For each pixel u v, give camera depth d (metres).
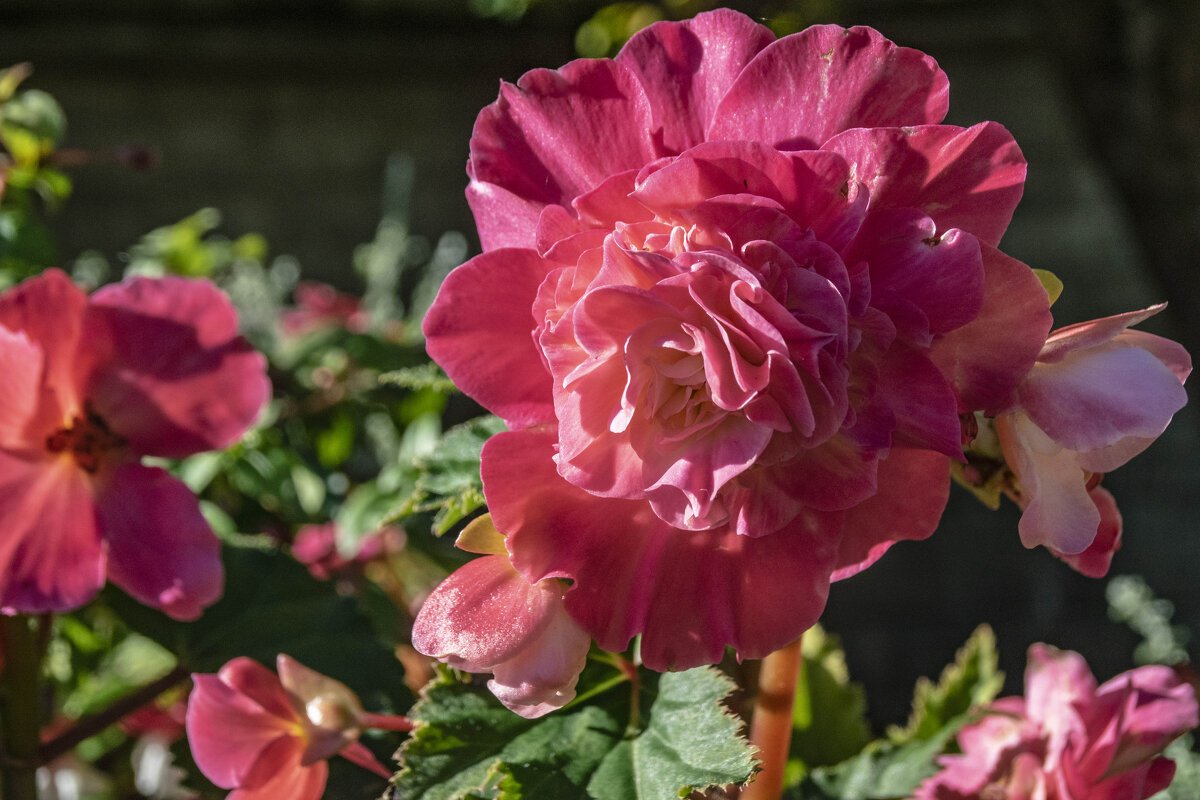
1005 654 2.01
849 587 2.04
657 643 0.48
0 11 1.89
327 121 2.01
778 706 0.53
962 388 0.47
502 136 0.49
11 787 0.58
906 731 0.64
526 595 0.48
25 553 0.57
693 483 0.46
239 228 1.96
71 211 1.88
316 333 0.91
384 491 0.81
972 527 2.06
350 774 0.59
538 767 0.51
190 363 0.59
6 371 0.57
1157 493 2.10
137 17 1.94
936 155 0.47
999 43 2.14
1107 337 0.48
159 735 0.74
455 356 0.48
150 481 0.59
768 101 0.48
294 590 0.64
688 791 0.49
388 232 1.18
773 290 0.46
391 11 2.00
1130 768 0.56
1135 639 2.01
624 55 0.49
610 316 0.46
